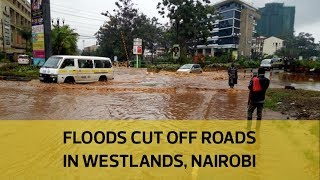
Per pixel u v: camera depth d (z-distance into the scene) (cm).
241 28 9475
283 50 10562
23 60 4250
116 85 1984
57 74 1830
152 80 2586
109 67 2228
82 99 1335
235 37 9350
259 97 858
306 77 3183
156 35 8644
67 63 1895
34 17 2683
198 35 6141
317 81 2662
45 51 2612
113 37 7725
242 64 5653
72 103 1217
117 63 6309
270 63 4478
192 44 7738
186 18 5747
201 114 1030
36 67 2692
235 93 1717
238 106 1237
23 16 8450
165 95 1567
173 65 4284
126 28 7594
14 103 1192
